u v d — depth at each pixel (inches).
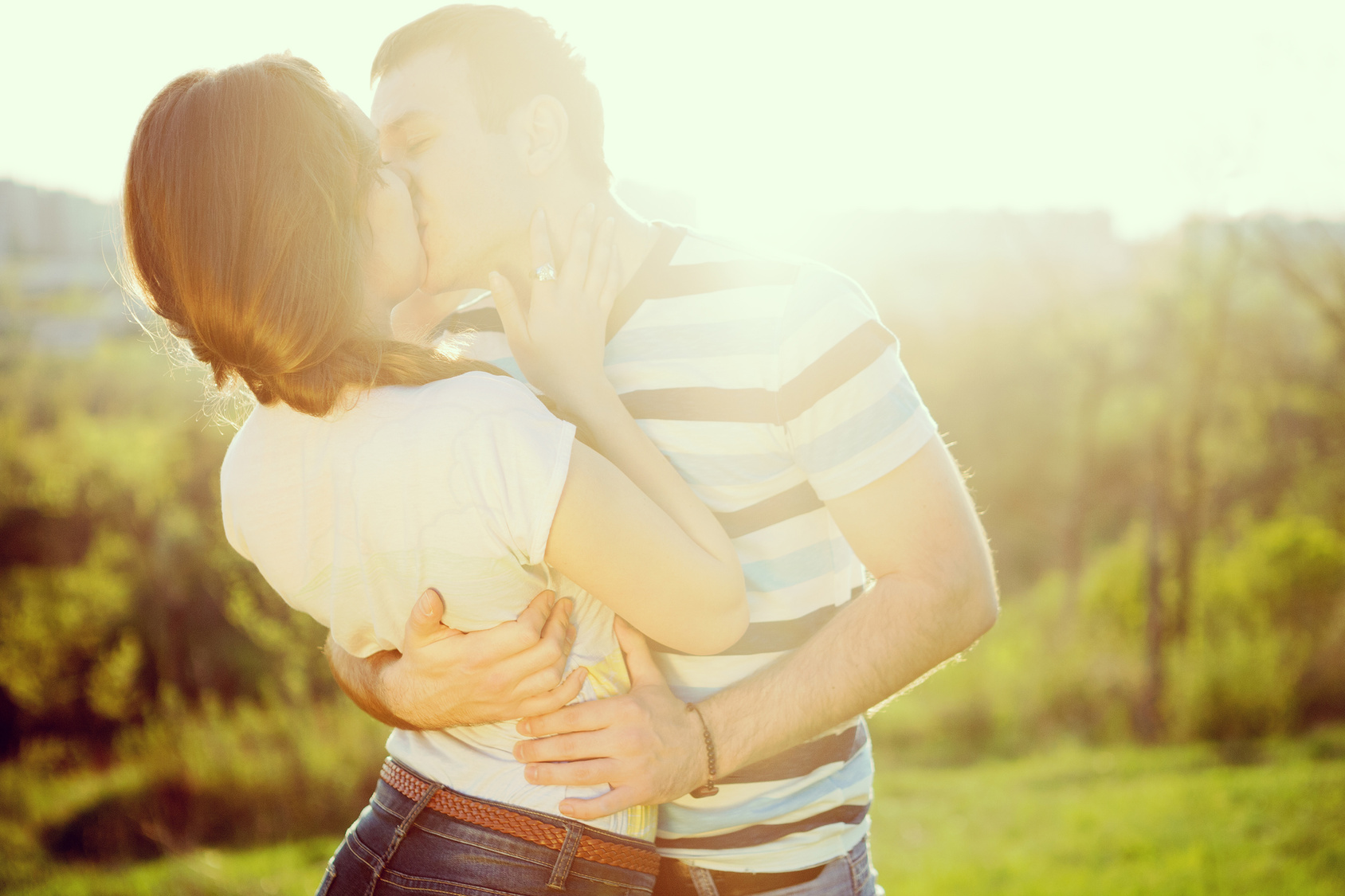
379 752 427.8
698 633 50.9
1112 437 919.7
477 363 49.7
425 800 49.4
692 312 58.6
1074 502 808.3
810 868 57.2
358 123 50.8
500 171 59.0
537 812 48.1
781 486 57.6
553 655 48.2
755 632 56.7
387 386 47.3
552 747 48.8
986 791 436.8
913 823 395.5
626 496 47.4
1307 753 455.2
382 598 48.4
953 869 329.7
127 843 373.7
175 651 557.3
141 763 447.5
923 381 1106.7
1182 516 641.0
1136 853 325.1
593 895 48.2
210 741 441.4
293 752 429.1
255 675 532.4
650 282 59.7
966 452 1072.8
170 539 592.4
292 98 44.5
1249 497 706.8
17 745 533.6
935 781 464.4
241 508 50.3
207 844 387.2
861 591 63.3
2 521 642.8
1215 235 650.2
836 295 56.3
